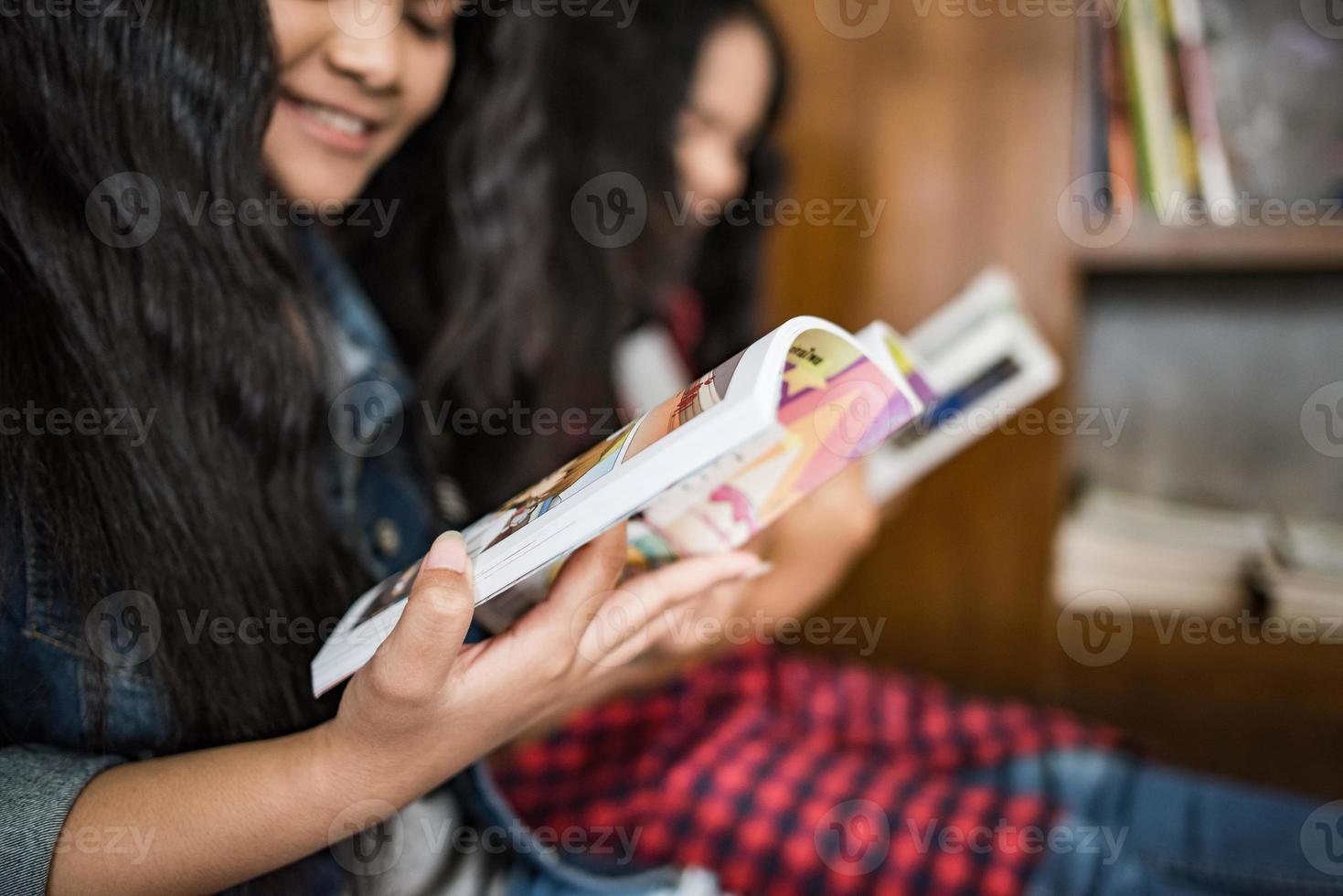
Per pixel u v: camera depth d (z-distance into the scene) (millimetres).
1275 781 1237
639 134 1249
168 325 560
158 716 546
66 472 520
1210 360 1464
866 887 706
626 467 390
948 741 917
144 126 550
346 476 704
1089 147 1249
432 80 708
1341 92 1291
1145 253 1216
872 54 1279
